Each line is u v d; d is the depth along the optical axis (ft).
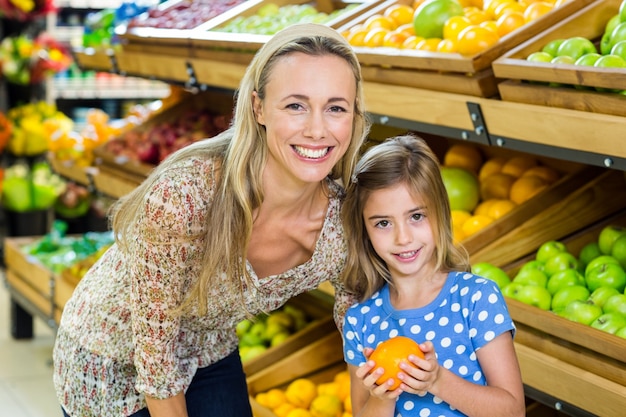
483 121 8.63
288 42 6.23
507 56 8.55
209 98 17.84
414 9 11.84
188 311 7.04
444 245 7.00
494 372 6.64
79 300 7.57
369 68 9.77
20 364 16.78
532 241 9.57
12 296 17.95
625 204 9.87
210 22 14.05
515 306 8.18
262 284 7.02
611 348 7.30
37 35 22.30
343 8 14.21
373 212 6.97
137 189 6.79
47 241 17.83
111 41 15.97
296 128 6.20
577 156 7.75
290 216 6.94
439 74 8.96
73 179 17.90
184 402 7.13
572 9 9.07
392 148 7.01
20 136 21.35
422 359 6.16
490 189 10.67
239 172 6.46
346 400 10.43
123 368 7.43
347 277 7.36
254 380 11.00
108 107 24.44
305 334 11.25
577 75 7.58
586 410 7.56
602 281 8.55
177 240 6.55
